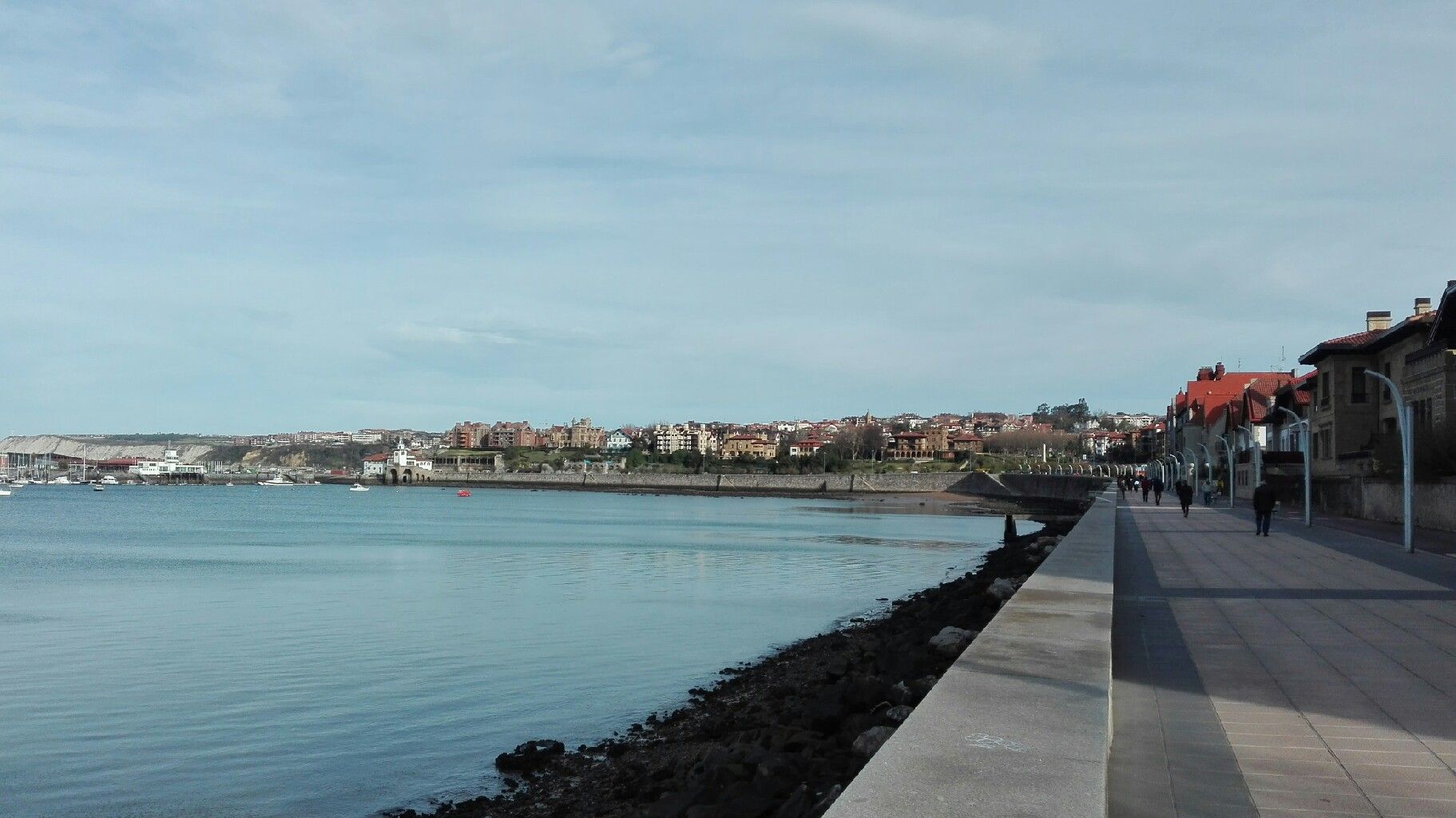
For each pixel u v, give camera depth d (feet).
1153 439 572.10
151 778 54.44
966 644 57.57
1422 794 23.68
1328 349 212.02
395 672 81.10
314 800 50.88
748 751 42.57
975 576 133.80
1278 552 95.55
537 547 226.58
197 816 48.80
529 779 53.42
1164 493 357.20
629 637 98.63
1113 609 54.13
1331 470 216.54
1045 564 63.21
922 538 265.34
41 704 70.44
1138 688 35.19
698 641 95.86
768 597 132.77
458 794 51.34
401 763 56.80
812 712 48.19
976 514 410.93
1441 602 58.29
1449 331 153.89
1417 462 141.08
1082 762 19.13
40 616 114.83
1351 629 47.98
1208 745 27.86
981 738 20.81
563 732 62.95
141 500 640.17
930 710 23.27
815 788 33.88
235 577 160.56
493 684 76.59
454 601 127.75
